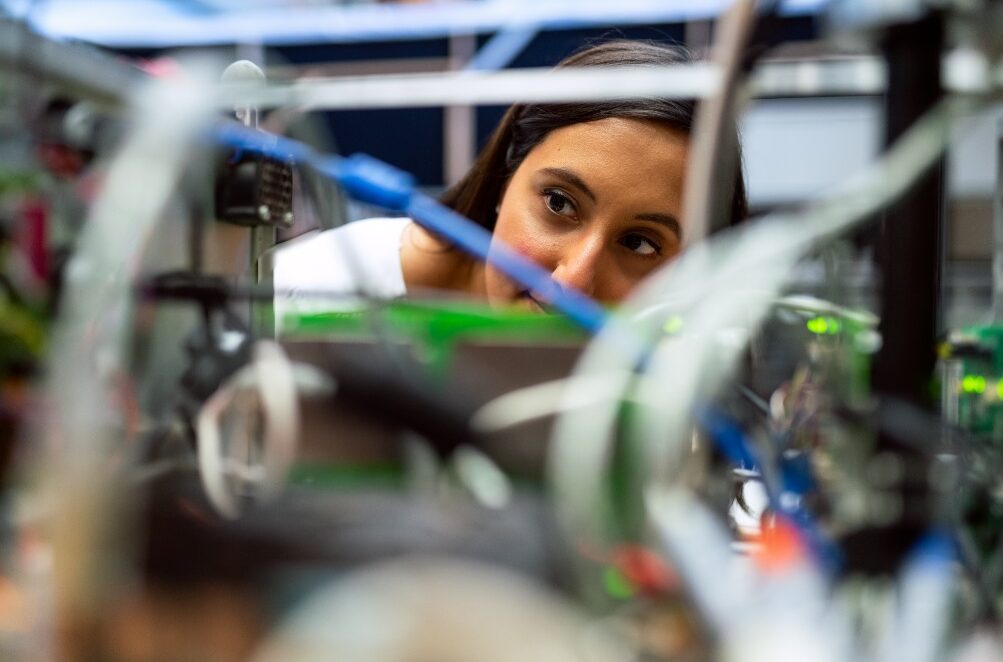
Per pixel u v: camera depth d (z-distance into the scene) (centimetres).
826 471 43
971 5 37
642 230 89
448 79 52
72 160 44
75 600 31
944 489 39
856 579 37
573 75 51
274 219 52
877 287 40
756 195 158
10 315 42
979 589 40
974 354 65
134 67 45
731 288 35
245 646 30
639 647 29
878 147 39
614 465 33
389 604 28
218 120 44
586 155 88
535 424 36
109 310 34
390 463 37
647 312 36
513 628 28
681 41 134
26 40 43
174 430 40
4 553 35
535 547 32
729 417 42
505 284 57
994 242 84
